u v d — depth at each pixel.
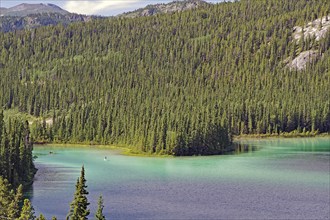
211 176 156.25
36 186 138.12
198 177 154.75
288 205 116.12
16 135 147.12
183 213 108.88
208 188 136.75
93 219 102.75
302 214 108.31
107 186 139.62
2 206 87.88
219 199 122.62
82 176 69.69
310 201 120.31
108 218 104.38
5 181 94.25
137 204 117.31
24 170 142.88
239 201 120.44
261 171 165.00
